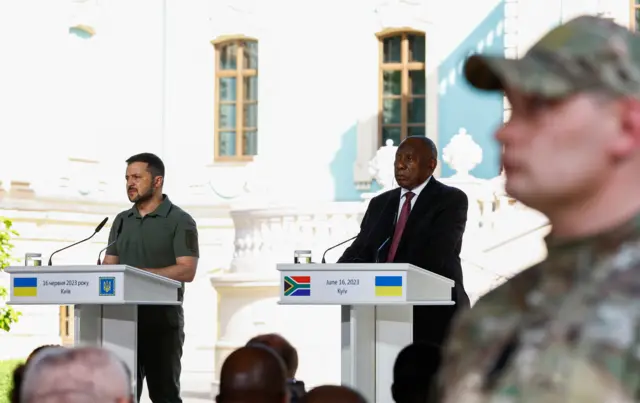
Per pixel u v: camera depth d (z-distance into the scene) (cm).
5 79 2156
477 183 1870
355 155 2391
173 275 934
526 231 1838
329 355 1808
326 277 768
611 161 183
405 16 2375
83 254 2250
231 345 1853
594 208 185
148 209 962
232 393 405
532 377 168
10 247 1589
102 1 2355
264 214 1884
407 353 526
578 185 184
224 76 2462
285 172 2419
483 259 1844
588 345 166
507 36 2266
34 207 2169
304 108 2416
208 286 2317
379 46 2411
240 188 2411
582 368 164
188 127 2439
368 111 2394
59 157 2244
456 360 188
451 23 2358
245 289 1855
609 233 183
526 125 187
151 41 2430
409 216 852
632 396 162
